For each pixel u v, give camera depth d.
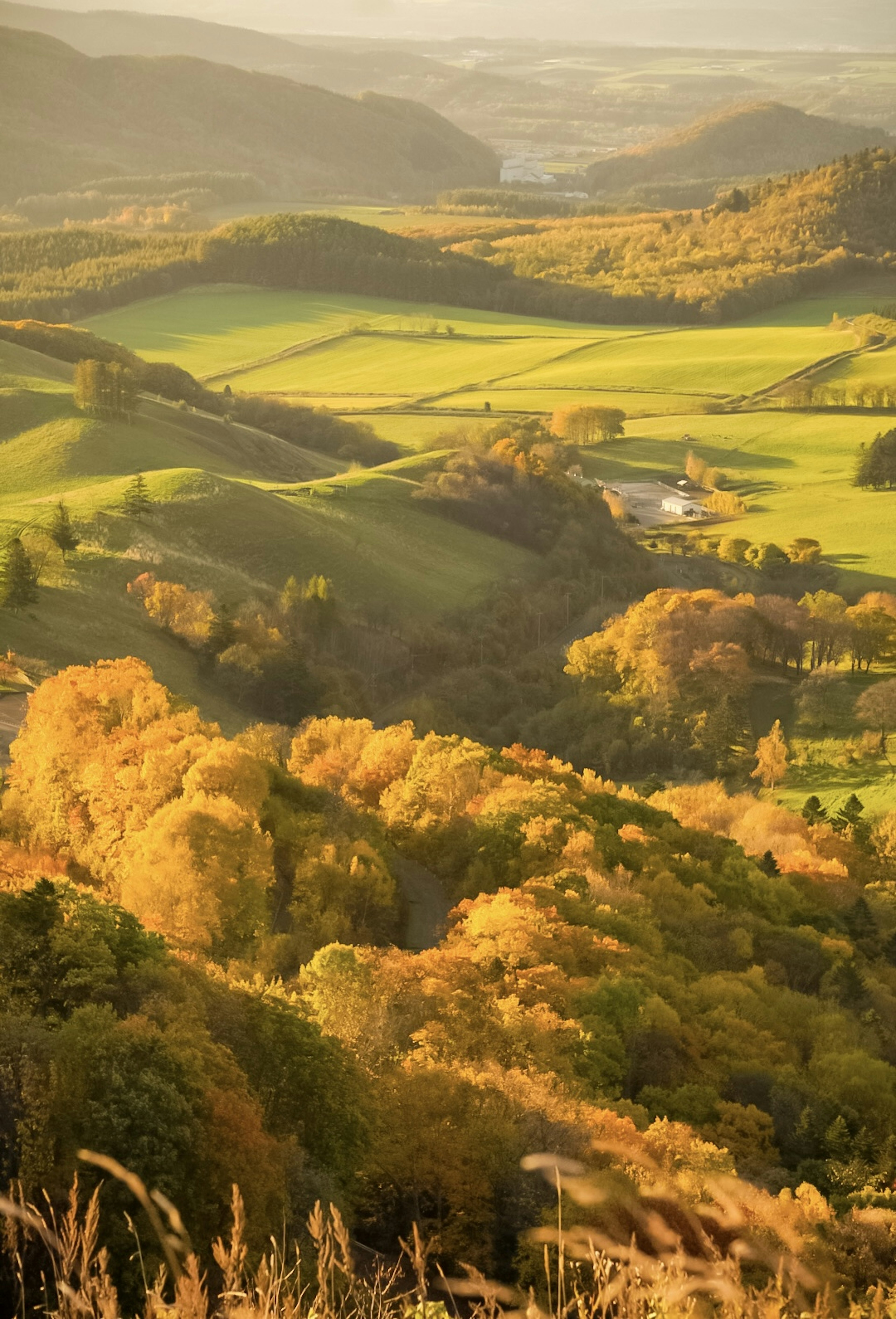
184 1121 26.00
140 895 53.62
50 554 136.88
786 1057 52.34
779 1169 41.53
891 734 135.25
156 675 121.12
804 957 68.69
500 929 52.28
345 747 86.69
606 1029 46.91
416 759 79.75
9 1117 25.36
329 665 142.62
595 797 85.94
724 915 71.81
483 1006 45.19
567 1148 31.61
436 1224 29.42
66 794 65.81
